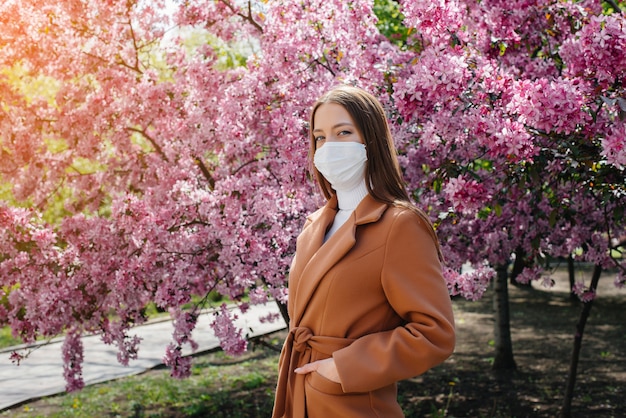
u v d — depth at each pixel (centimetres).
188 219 505
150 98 556
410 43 492
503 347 949
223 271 516
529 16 442
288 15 464
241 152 507
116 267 545
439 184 397
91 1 536
